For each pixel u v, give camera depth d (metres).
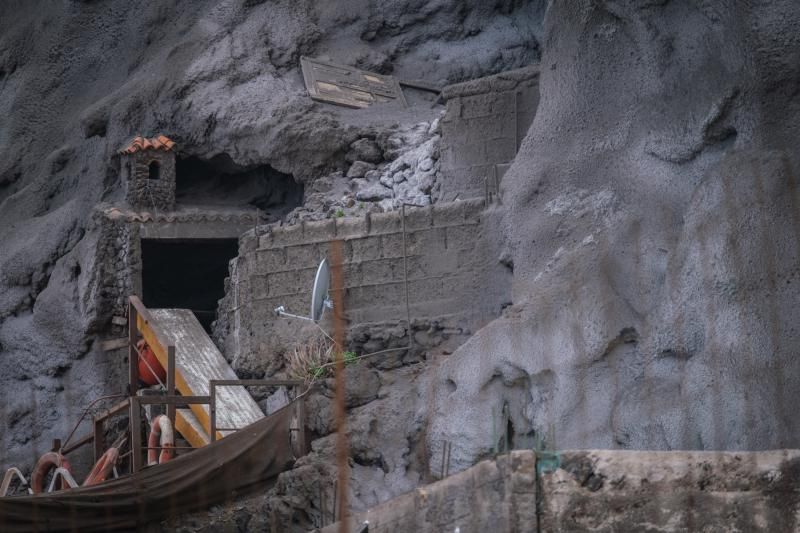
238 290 43.84
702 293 31.91
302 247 42.78
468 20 57.06
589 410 33.00
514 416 34.31
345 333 41.06
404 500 22.61
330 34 55.97
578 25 39.91
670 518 20.70
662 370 32.56
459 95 45.12
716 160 35.66
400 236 41.91
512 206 39.94
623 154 37.88
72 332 47.91
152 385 42.41
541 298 35.12
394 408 36.81
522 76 44.28
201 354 43.19
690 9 36.78
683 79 36.75
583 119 39.34
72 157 54.47
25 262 50.53
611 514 20.81
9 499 29.91
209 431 39.12
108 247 47.44
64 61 58.06
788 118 34.38
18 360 49.34
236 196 52.62
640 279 34.91
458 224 41.50
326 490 34.09
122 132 52.03
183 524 32.78
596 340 33.62
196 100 51.44
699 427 30.31
